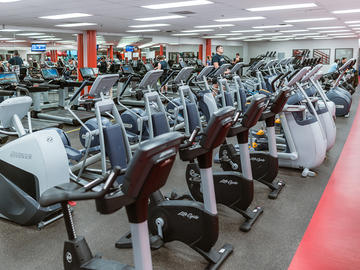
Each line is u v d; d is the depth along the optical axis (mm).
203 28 13148
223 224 2904
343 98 7762
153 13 8594
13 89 6039
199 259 2383
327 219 3000
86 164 3867
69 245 1770
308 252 2475
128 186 1388
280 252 2475
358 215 3072
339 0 7117
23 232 2779
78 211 3195
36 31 11828
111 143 3297
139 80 5535
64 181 2807
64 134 3797
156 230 2422
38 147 2682
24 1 6660
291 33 16344
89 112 8023
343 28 13992
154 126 4094
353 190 3668
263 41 23188
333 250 2496
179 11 8367
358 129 6734
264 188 3758
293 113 4051
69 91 12422
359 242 2605
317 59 9656
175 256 2420
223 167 3699
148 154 1312
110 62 13680
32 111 7703
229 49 23781
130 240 2541
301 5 7777
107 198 1365
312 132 4000
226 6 7750
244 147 2795
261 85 7305
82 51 12875
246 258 2395
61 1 6676
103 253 2465
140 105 9109
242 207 2910
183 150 1959
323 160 4418
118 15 8852
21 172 2777
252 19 10430
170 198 3262
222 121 1959
